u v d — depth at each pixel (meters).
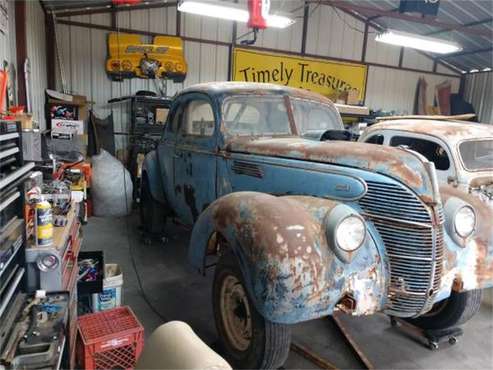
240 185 2.91
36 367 1.36
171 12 8.10
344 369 2.35
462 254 2.26
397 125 4.84
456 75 11.40
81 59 7.57
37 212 1.81
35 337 1.48
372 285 2.02
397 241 2.07
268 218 1.97
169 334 0.97
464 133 4.38
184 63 8.15
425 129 4.52
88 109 7.44
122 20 7.75
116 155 8.02
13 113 2.69
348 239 1.95
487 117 10.92
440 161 4.42
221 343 2.37
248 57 8.93
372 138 5.04
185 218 3.79
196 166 3.42
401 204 2.07
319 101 3.55
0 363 1.30
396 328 2.84
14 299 1.64
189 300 3.12
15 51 4.24
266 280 1.85
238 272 2.18
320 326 2.83
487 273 2.30
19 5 4.27
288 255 1.85
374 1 8.81
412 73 10.88
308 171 2.44
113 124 7.75
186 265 3.87
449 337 2.68
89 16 7.50
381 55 10.41
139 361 0.98
